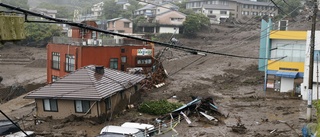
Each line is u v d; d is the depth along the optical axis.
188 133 21.27
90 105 23.23
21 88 41.09
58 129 22.20
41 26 75.75
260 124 23.52
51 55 39.97
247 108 28.41
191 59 54.12
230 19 78.81
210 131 21.75
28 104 31.55
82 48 35.56
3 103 35.06
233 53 57.38
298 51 34.00
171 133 20.70
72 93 23.75
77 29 43.81
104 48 37.53
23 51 70.75
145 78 33.72
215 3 83.75
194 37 69.88
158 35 69.81
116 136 16.06
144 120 23.89
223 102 30.75
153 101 27.80
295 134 20.88
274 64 35.03
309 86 23.53
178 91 35.53
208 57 56.12
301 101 30.88
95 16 88.12
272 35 34.44
